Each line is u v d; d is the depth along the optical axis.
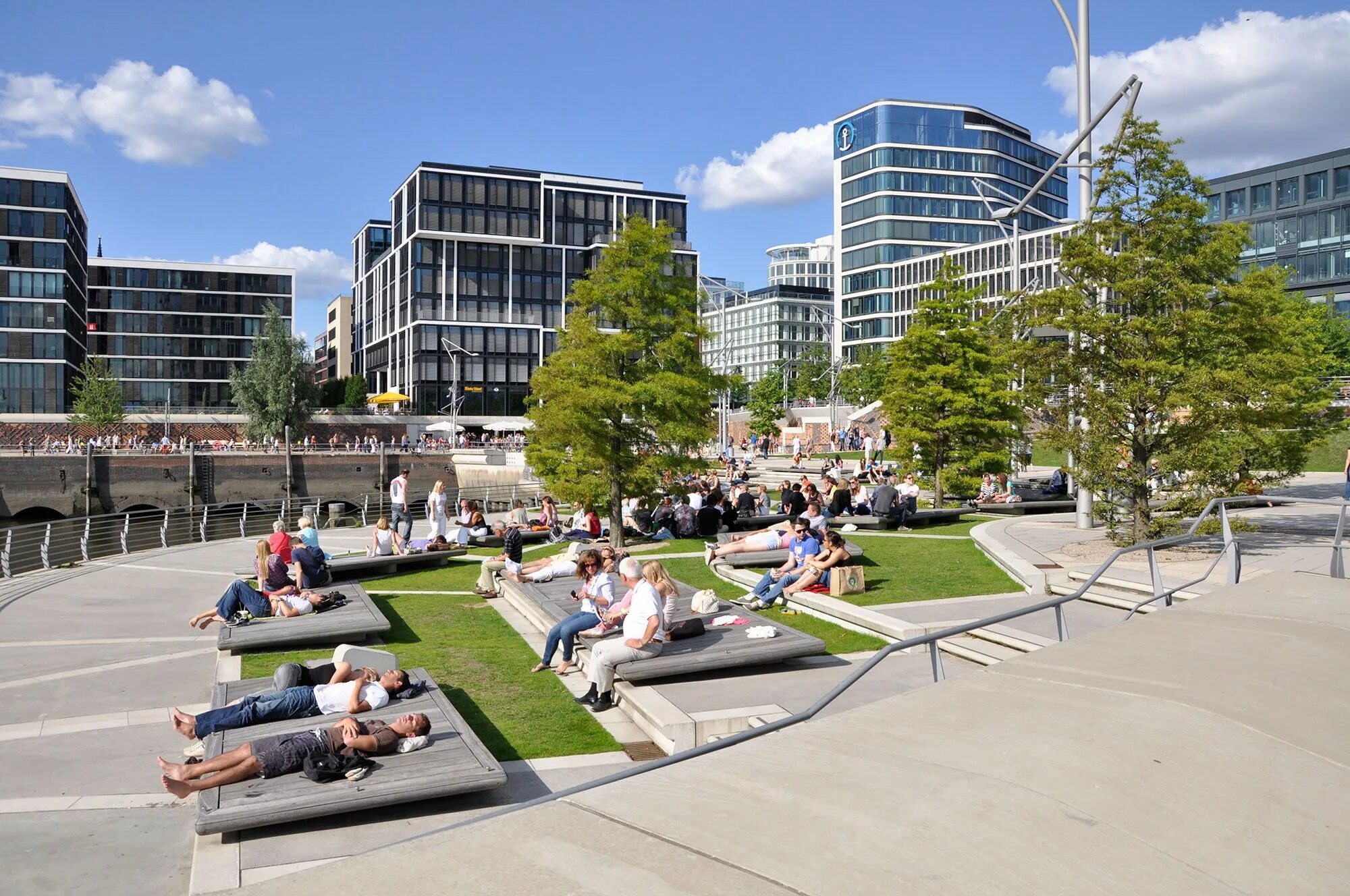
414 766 6.67
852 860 2.87
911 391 27.83
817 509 17.20
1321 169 71.00
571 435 21.72
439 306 98.31
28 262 83.81
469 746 7.11
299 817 6.07
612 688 9.37
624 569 10.89
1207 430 14.98
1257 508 23.09
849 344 117.50
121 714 9.30
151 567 20.11
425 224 97.00
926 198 113.75
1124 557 15.01
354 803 6.20
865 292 115.50
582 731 8.56
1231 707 4.50
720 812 3.25
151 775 7.60
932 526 23.08
